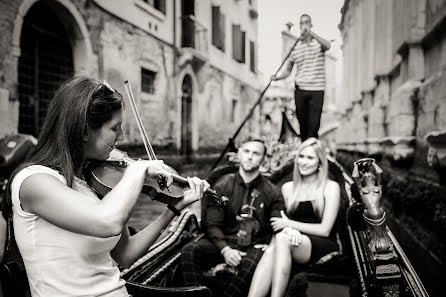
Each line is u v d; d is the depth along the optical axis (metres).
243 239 2.89
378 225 1.99
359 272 2.29
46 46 7.93
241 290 2.67
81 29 8.00
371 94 9.69
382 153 7.96
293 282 2.69
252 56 13.49
